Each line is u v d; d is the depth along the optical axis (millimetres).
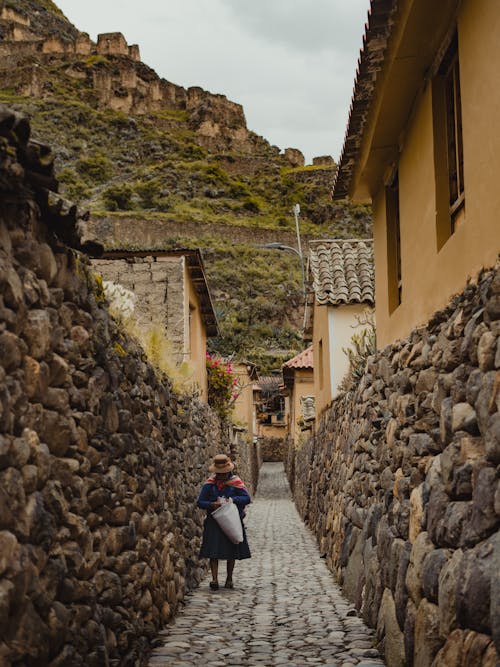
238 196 102812
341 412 12320
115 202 91688
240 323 67250
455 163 6031
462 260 5238
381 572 6996
